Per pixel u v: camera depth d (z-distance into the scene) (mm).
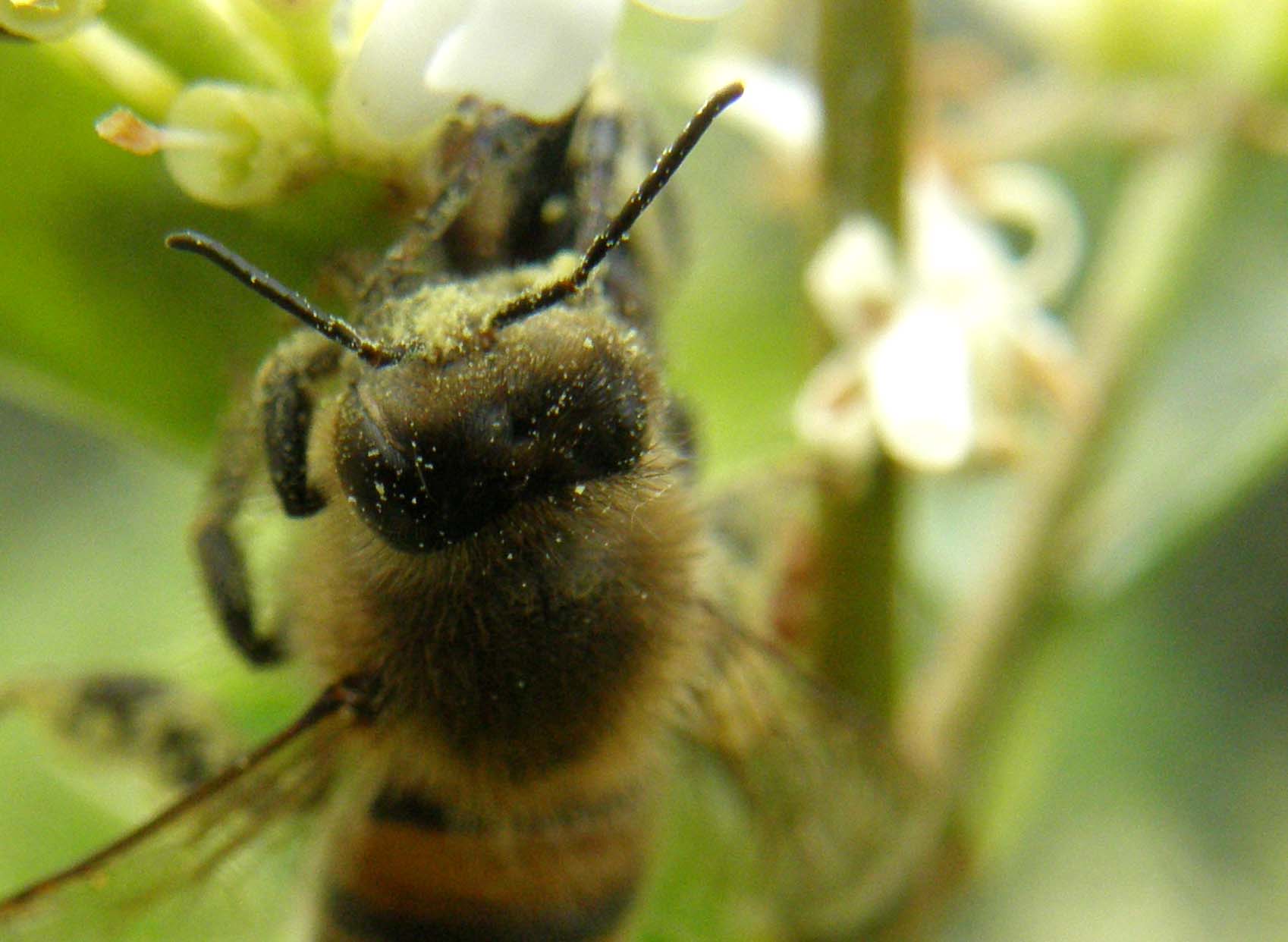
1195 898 68
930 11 51
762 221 55
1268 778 69
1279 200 48
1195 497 46
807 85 45
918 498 48
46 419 66
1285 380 46
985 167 45
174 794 46
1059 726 47
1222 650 70
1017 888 69
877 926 45
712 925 45
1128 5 45
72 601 62
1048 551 45
